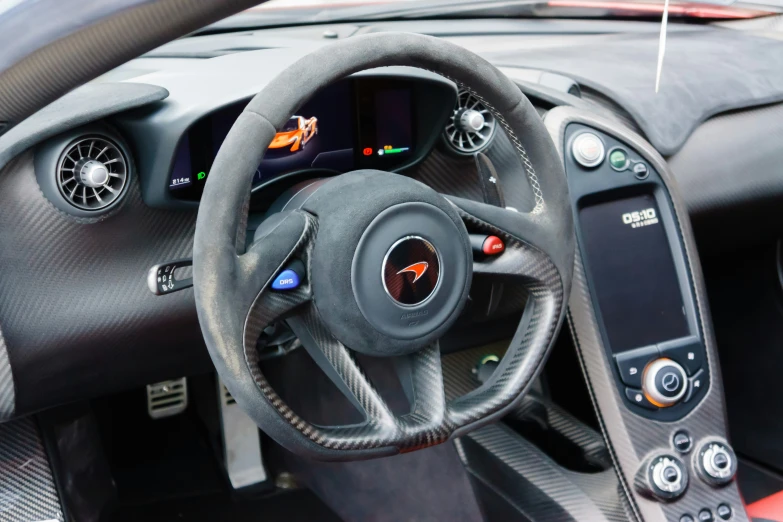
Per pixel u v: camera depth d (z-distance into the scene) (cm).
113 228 108
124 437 183
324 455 89
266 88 82
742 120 157
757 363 180
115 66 70
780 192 161
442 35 184
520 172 136
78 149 102
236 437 176
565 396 188
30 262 104
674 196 134
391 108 118
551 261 102
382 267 85
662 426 128
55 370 113
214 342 82
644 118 147
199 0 66
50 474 140
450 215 89
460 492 154
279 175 111
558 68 161
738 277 182
